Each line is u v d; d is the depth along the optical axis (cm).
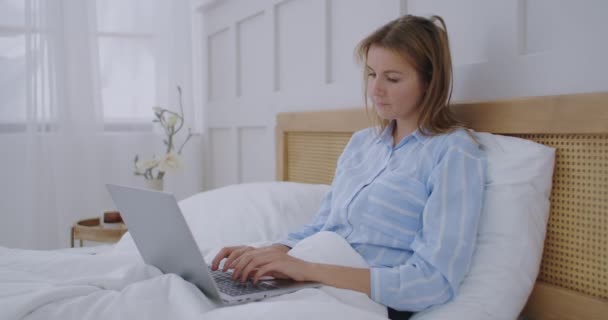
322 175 178
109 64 258
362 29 159
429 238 100
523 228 100
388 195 111
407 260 105
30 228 235
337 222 121
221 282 100
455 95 129
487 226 103
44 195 239
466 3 125
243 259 101
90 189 250
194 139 276
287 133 198
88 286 89
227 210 154
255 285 97
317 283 98
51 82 238
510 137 110
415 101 118
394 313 109
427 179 110
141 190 91
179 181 275
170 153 227
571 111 98
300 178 192
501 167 105
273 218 145
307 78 188
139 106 264
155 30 264
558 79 104
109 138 257
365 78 130
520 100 108
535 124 105
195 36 282
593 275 98
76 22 244
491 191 105
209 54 269
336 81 173
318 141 180
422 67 115
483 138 112
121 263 107
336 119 165
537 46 110
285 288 95
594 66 97
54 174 241
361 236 114
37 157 235
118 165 260
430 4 136
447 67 115
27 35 231
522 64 111
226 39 251
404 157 117
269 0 208
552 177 105
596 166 97
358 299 96
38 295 83
